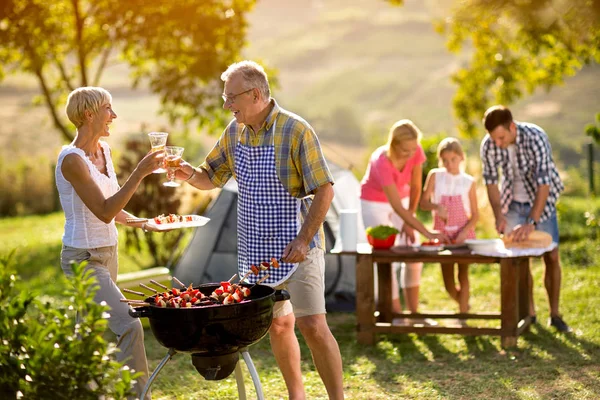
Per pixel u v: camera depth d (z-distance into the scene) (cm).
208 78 1095
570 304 638
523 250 515
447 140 579
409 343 556
